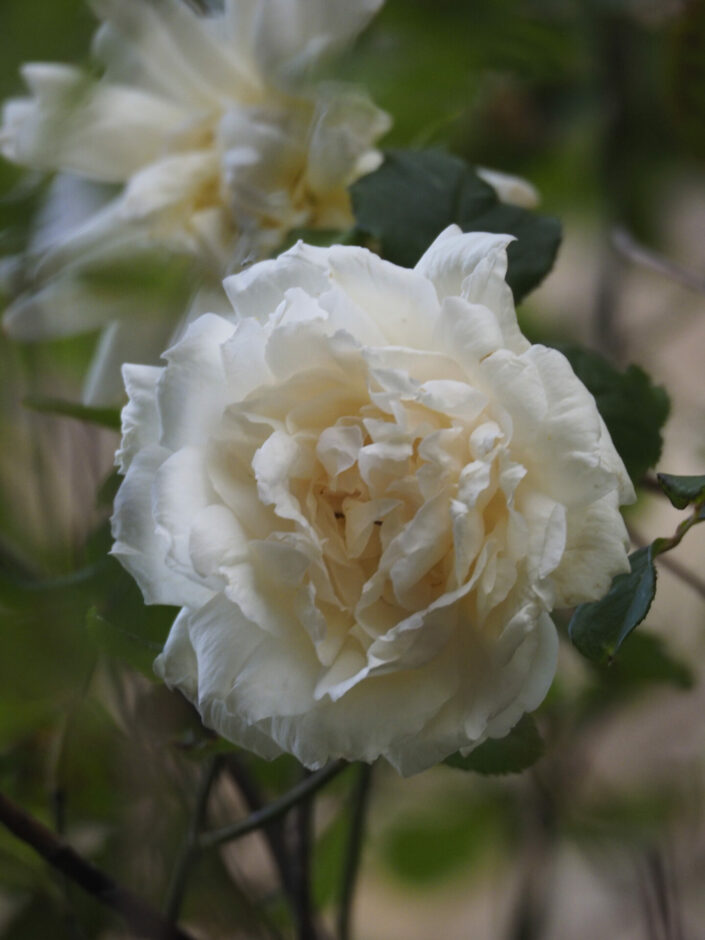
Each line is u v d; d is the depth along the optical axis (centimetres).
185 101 54
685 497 44
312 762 43
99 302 55
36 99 54
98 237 55
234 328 45
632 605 44
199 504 44
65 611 51
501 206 51
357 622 44
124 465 45
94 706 53
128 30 53
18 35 55
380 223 51
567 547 43
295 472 44
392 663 43
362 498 45
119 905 49
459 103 58
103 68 54
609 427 50
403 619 44
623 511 58
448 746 43
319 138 51
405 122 57
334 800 65
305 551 43
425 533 43
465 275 44
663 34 65
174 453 44
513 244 51
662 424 50
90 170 55
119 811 53
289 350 44
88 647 51
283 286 44
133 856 52
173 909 50
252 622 44
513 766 47
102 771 53
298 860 55
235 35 53
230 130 52
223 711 44
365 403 45
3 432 58
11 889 54
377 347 44
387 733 43
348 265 44
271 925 55
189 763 52
